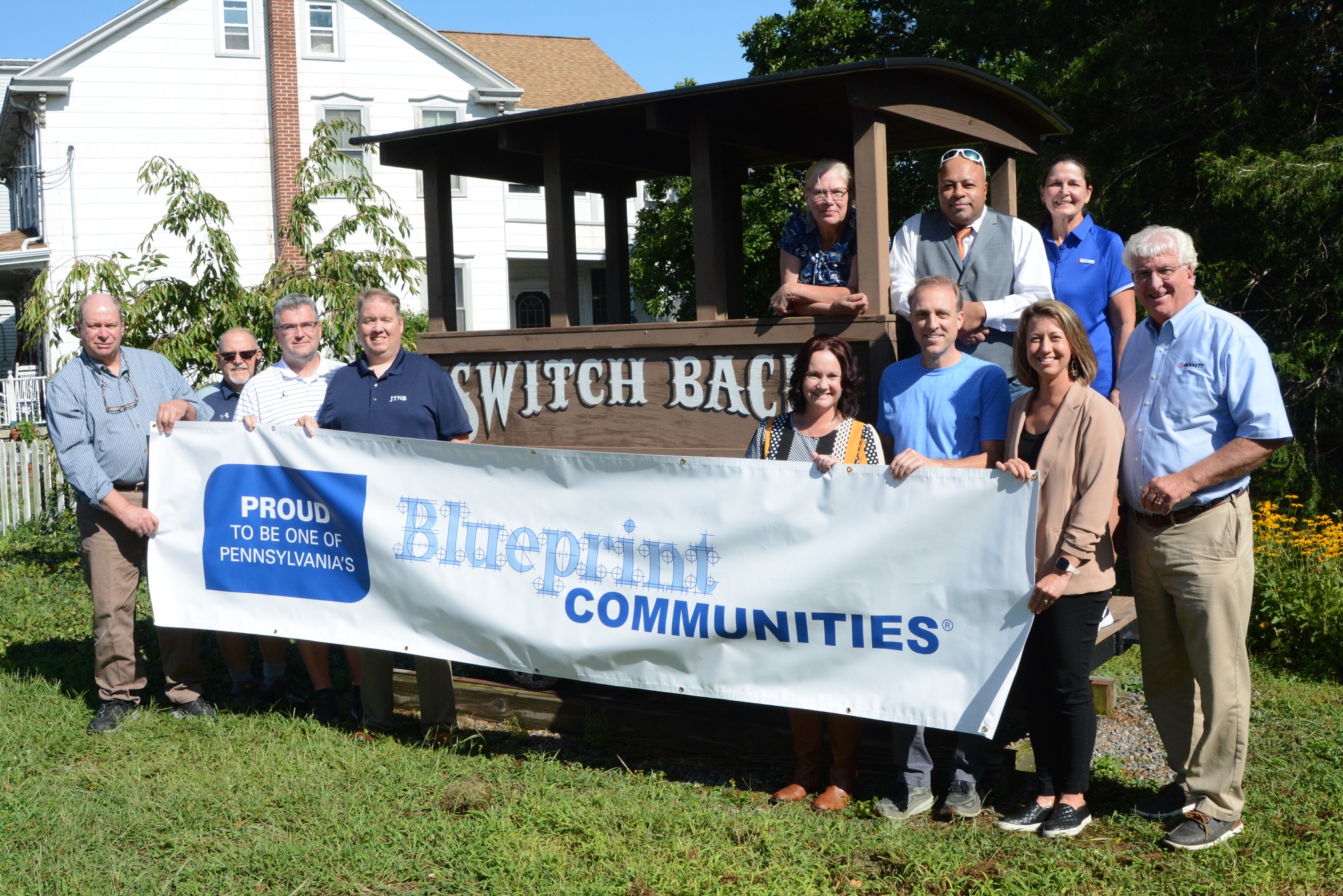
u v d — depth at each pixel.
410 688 5.82
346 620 5.19
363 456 5.12
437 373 5.25
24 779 4.77
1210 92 12.73
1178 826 4.03
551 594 4.78
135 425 5.45
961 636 4.08
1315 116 12.25
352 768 4.80
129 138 21.22
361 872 3.86
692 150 5.31
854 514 4.24
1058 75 13.41
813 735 4.54
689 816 4.25
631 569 4.63
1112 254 5.16
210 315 9.64
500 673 5.98
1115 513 4.05
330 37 22.38
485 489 4.90
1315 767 4.77
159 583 5.46
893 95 4.87
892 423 4.36
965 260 4.75
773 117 5.86
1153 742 5.34
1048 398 4.04
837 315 4.84
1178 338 3.99
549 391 5.73
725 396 5.17
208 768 4.85
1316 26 12.22
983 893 3.65
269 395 5.52
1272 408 3.79
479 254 23.92
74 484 5.23
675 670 4.58
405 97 23.06
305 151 22.27
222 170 21.88
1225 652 3.94
